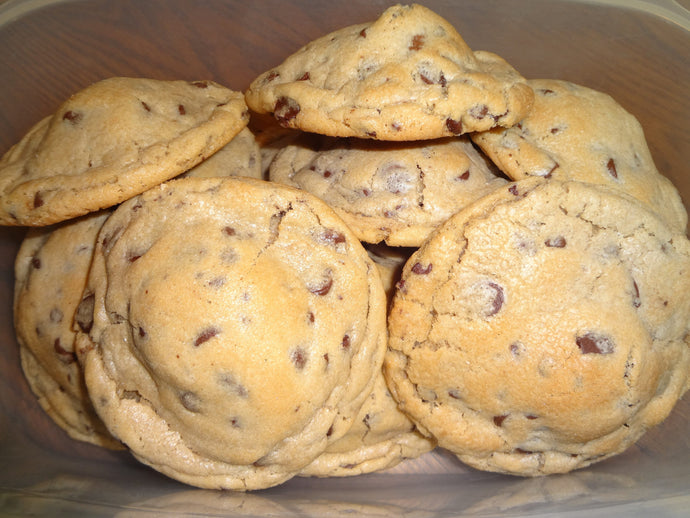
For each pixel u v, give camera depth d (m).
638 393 0.19
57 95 0.25
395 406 0.22
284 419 0.18
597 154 0.21
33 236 0.23
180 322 0.17
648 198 0.21
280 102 0.20
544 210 0.19
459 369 0.19
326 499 0.21
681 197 0.25
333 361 0.18
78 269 0.21
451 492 0.22
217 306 0.17
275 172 0.23
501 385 0.19
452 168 0.20
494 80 0.19
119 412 0.19
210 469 0.19
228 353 0.17
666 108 0.25
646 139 0.25
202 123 0.20
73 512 0.19
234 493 0.20
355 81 0.19
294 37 0.27
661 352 0.20
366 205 0.20
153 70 0.27
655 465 0.22
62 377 0.21
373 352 0.20
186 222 0.18
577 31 0.27
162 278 0.18
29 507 0.19
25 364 0.23
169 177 0.19
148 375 0.18
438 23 0.20
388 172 0.20
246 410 0.18
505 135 0.21
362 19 0.27
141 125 0.20
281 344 0.17
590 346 0.18
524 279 0.18
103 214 0.21
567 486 0.20
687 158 0.25
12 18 0.24
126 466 0.22
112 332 0.19
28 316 0.21
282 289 0.18
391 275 0.23
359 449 0.22
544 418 0.19
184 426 0.18
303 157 0.23
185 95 0.22
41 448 0.23
